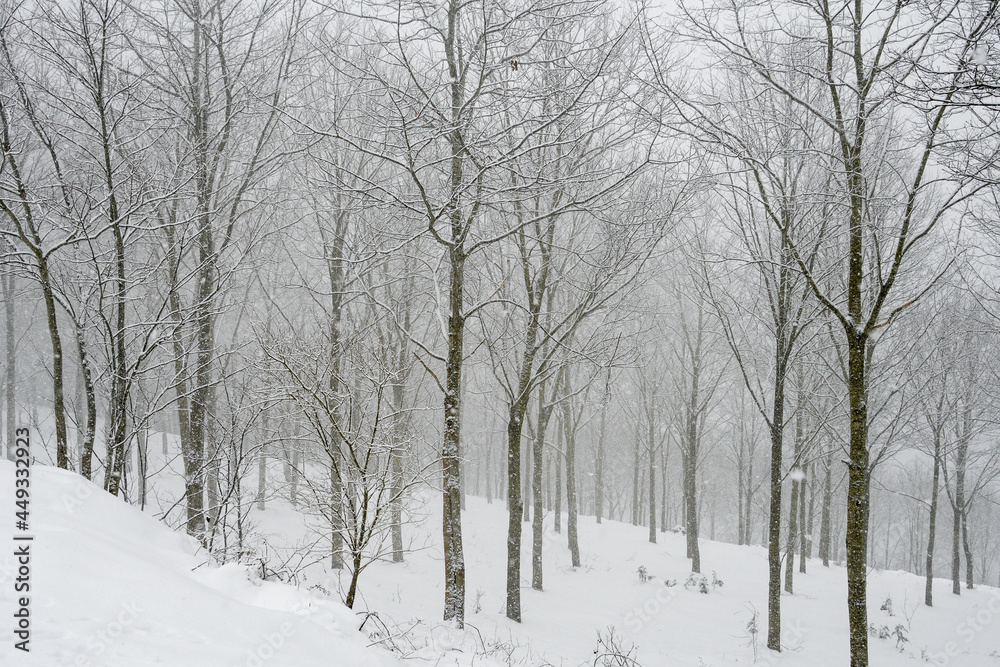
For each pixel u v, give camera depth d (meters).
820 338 13.82
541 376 12.96
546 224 12.86
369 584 12.91
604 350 13.59
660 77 8.07
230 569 5.99
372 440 7.39
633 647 10.91
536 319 12.73
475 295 14.24
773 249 11.02
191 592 4.64
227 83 10.98
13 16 8.00
